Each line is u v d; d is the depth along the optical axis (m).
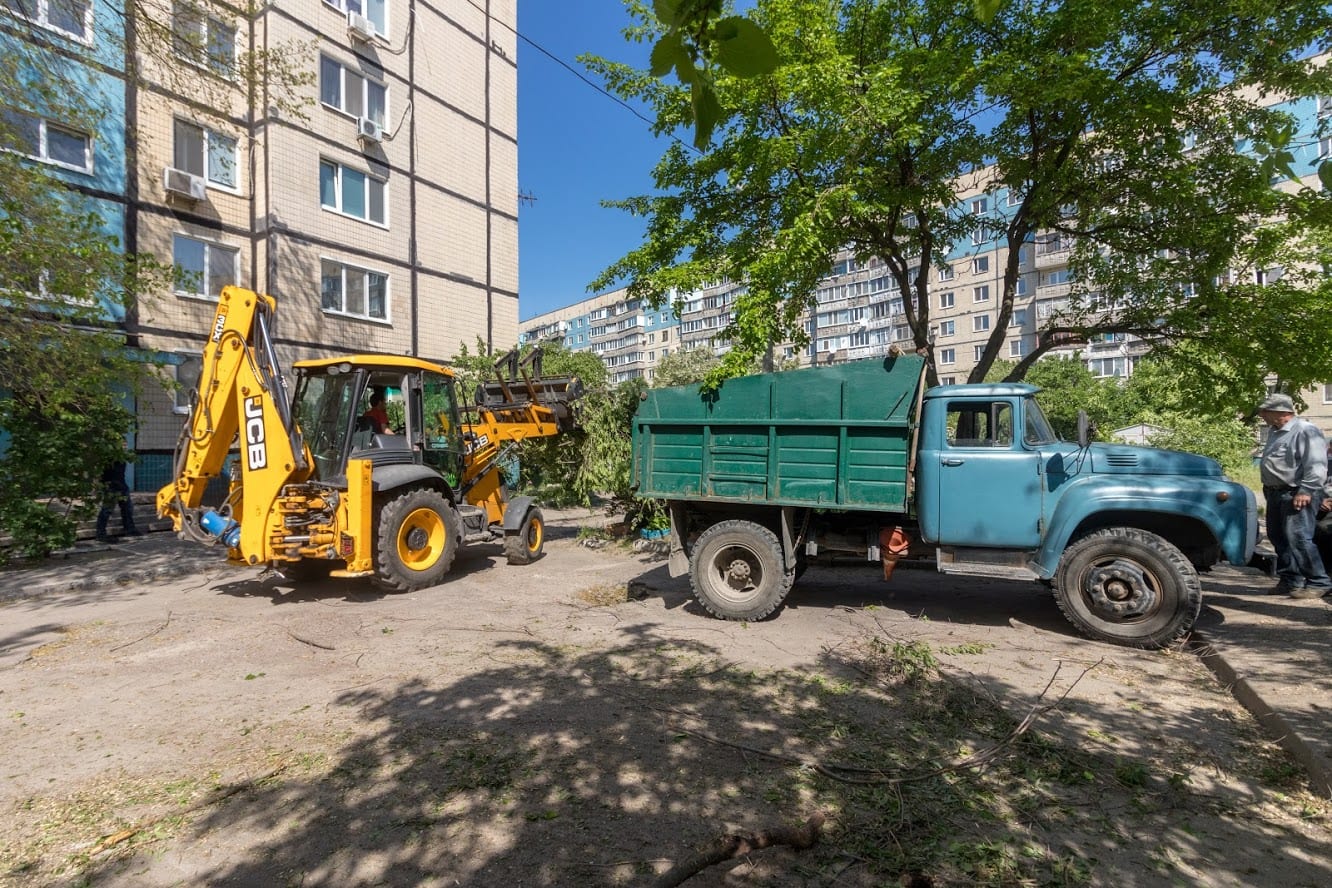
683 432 6.68
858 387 5.99
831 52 7.45
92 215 9.02
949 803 3.06
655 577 8.40
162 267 9.86
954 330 44.44
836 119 7.40
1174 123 8.18
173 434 13.90
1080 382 29.81
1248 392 8.59
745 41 1.27
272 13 14.91
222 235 14.59
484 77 20.38
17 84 8.84
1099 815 2.97
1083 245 9.28
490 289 20.62
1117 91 7.64
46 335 8.63
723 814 2.96
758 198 8.84
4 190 8.02
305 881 2.54
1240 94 8.18
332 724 3.96
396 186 17.80
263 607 6.89
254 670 4.95
